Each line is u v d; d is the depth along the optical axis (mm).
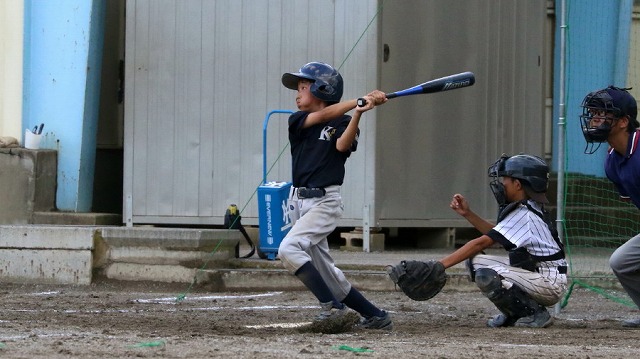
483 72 50406
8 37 50312
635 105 28562
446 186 48969
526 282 28531
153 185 48781
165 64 48719
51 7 49906
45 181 49000
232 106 48094
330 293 26984
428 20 47781
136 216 48875
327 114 27047
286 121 47500
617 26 55250
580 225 51312
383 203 46406
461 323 30094
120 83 52719
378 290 38219
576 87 54781
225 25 48125
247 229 47812
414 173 47625
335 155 27422
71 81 49562
